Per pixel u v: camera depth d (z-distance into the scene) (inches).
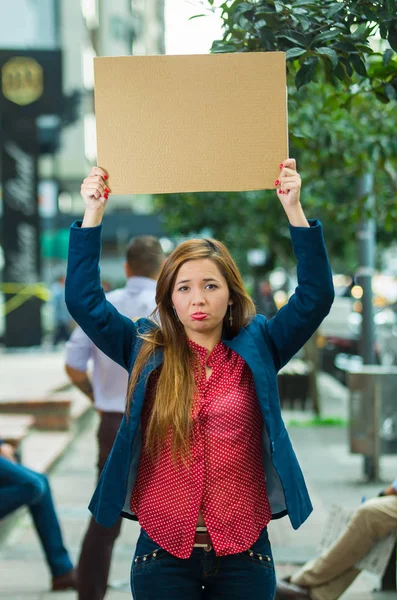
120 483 122.7
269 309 904.3
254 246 738.8
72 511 331.6
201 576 123.6
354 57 151.6
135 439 125.2
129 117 127.0
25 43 1370.6
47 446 441.4
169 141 127.0
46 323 1286.9
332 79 183.9
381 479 394.3
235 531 121.5
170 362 123.7
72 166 1967.3
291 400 626.8
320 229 123.0
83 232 125.5
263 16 150.9
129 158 127.0
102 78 127.0
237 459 122.1
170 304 127.8
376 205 303.7
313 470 420.2
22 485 221.0
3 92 958.4
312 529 301.3
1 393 543.5
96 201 126.3
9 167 986.1
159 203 674.8
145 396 125.5
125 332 129.6
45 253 1398.9
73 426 507.8
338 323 832.9
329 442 506.6
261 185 127.0
